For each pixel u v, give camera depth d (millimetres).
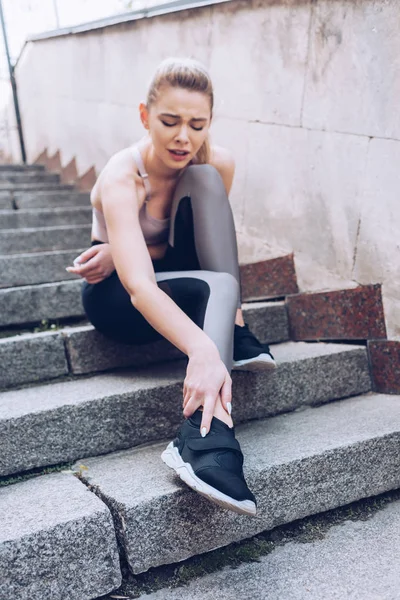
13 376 2139
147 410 1916
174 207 1930
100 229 2045
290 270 2678
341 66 2297
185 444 1490
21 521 1407
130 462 1760
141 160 1854
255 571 1505
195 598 1410
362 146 2246
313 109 2459
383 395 2248
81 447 1820
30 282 2994
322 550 1581
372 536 1636
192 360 1535
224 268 1860
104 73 4422
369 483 1808
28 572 1340
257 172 2842
